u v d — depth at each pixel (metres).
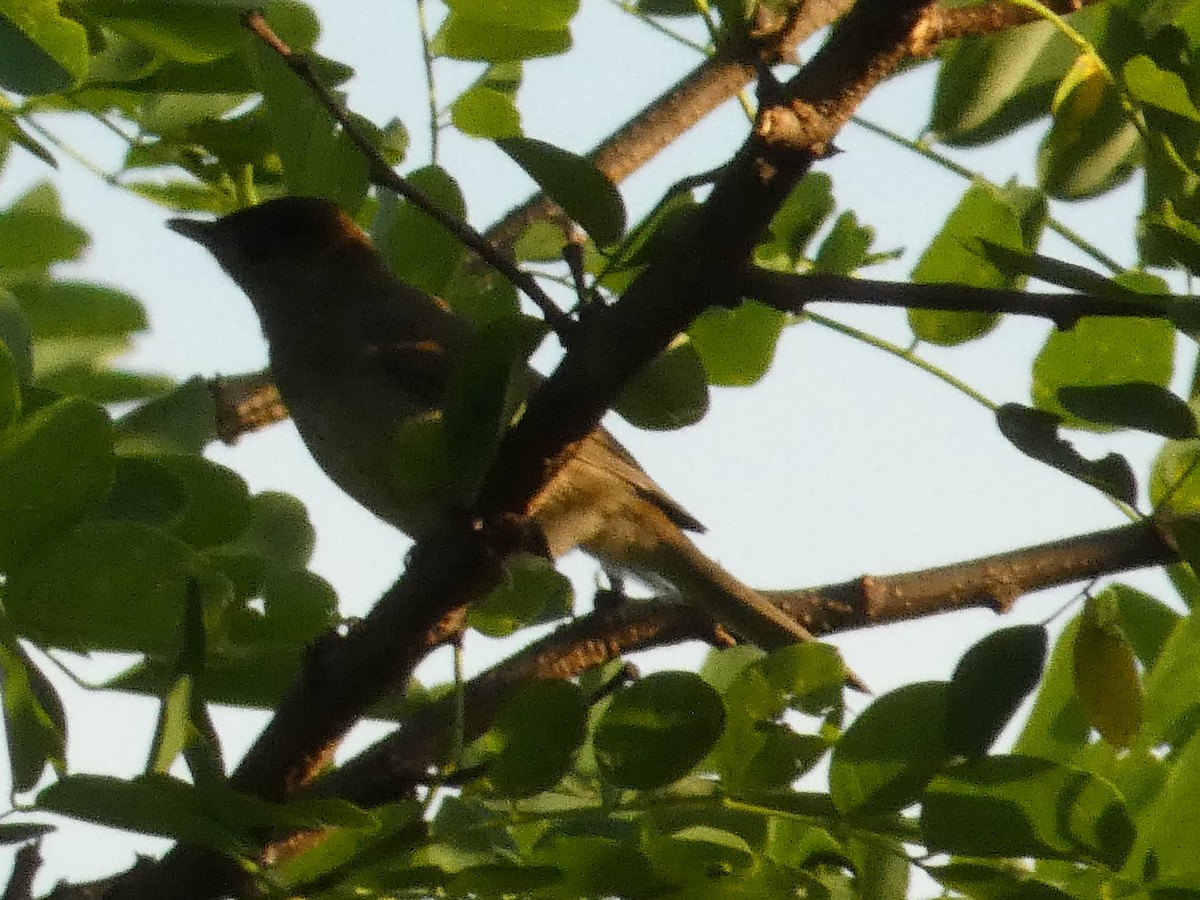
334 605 6.78
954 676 5.78
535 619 8.05
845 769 5.79
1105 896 5.95
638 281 5.83
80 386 7.93
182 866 5.85
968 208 7.80
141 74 7.09
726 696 5.87
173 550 5.68
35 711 5.18
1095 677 6.32
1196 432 5.97
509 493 6.02
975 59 7.88
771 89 5.61
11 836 4.93
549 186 5.92
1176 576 7.86
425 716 6.84
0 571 5.59
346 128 6.49
